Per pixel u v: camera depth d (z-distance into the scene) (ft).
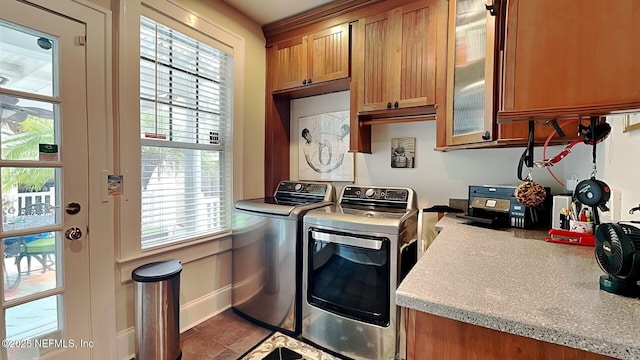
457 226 5.33
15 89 4.54
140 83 6.04
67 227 5.08
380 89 7.08
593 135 2.91
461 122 5.54
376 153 8.38
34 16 4.64
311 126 9.45
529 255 3.44
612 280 2.33
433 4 6.35
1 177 4.44
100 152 5.45
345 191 8.14
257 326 7.18
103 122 5.47
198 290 7.38
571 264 3.09
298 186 8.86
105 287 5.57
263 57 9.05
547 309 2.08
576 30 2.22
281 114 9.54
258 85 8.92
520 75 2.39
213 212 7.77
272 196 9.18
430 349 2.46
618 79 2.11
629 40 2.08
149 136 6.30
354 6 7.42
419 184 7.83
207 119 7.61
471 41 5.22
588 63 2.19
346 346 5.93
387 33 6.97
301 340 6.56
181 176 7.01
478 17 5.00
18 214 4.59
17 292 4.59
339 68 7.71
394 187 7.56
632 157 3.22
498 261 3.21
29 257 4.71
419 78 6.54
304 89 8.66
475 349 2.27
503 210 5.39
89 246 5.35
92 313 5.40
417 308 2.33
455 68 5.72
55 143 4.95
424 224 6.59
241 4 7.80
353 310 5.83
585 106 2.20
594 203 3.03
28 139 4.68
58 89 4.94
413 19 6.62
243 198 8.43
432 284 2.56
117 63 5.64
